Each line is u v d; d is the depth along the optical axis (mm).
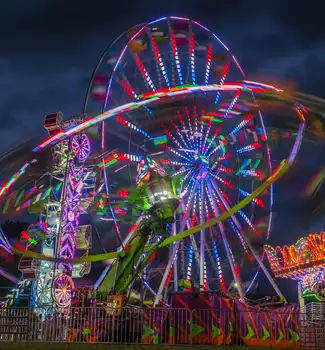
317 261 31234
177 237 26375
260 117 38719
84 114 36906
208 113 38531
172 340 20219
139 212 33219
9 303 31594
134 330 21234
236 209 26484
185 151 36938
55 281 34688
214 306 20906
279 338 20562
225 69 40438
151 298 38375
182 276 37000
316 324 20750
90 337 21281
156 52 38312
